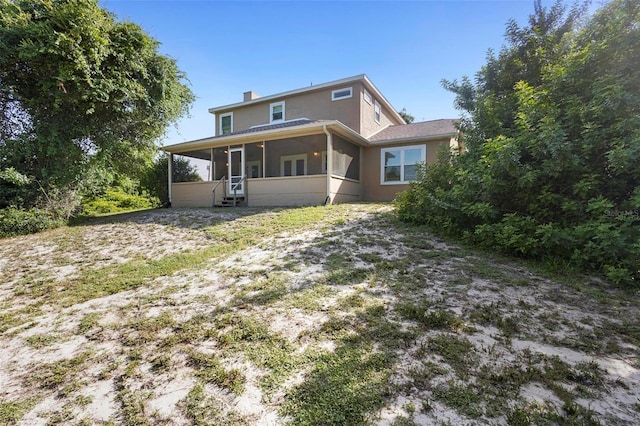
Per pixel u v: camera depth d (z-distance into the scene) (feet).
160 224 24.88
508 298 9.21
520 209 14.51
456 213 16.31
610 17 13.73
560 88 14.33
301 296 9.77
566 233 11.76
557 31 21.76
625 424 4.47
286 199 32.86
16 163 25.82
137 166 39.34
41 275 14.16
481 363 6.04
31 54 23.43
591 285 10.18
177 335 7.89
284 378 5.94
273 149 40.19
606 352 6.39
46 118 27.09
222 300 9.93
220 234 19.97
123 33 27.89
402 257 13.53
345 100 39.70
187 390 5.82
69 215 28.86
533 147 13.33
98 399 5.75
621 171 10.94
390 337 7.16
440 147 22.79
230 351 7.00
